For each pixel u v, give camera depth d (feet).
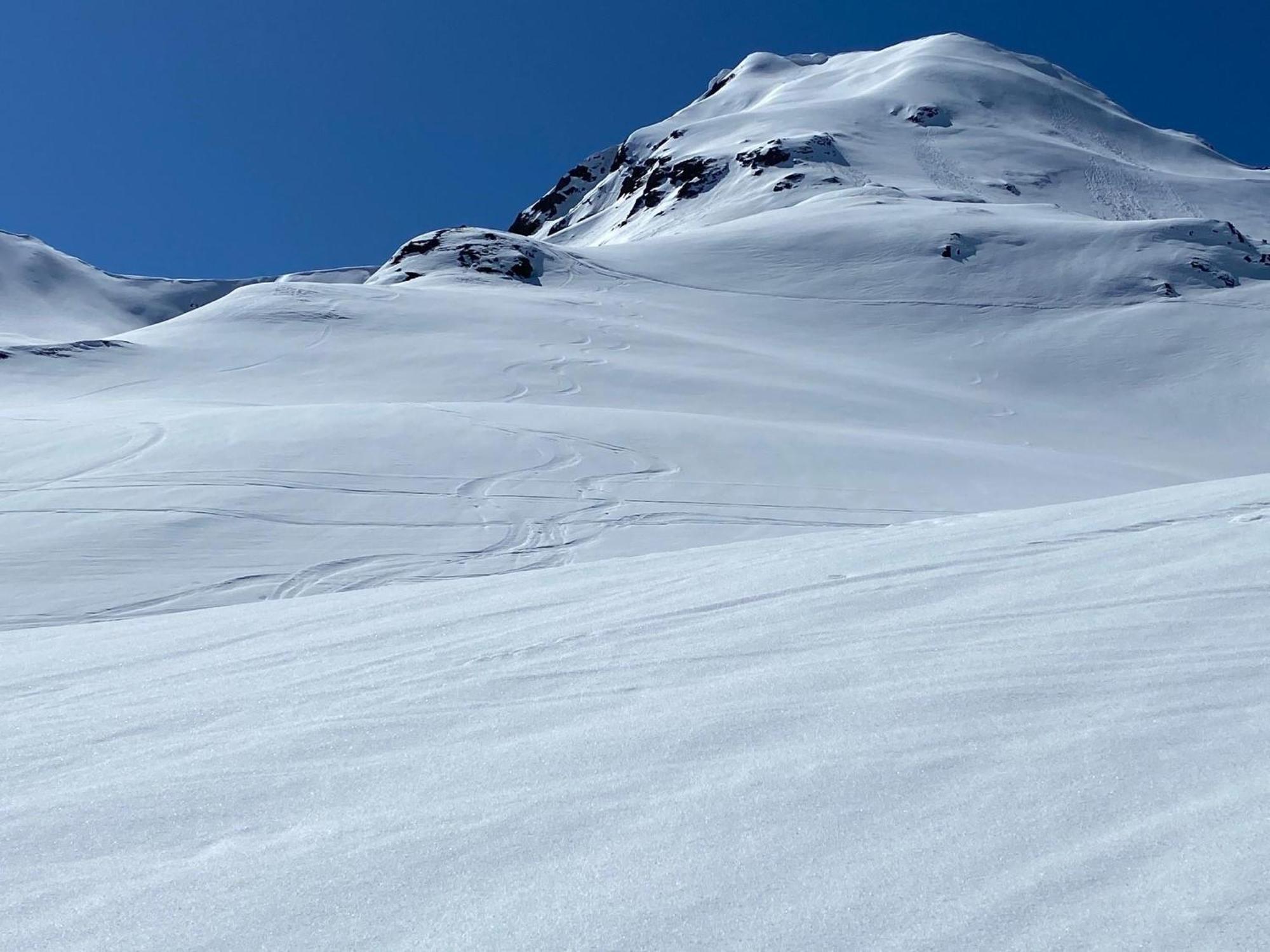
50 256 585.63
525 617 16.06
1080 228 219.61
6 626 34.63
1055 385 150.92
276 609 21.11
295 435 64.23
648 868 6.63
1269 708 8.32
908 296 189.16
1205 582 12.70
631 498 55.52
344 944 6.15
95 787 9.39
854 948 5.56
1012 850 6.40
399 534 46.78
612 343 141.90
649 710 10.14
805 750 8.42
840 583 15.47
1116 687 9.23
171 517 47.32
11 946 6.47
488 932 6.10
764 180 353.31
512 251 216.95
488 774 8.70
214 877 7.18
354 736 10.30
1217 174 415.64
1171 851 6.15
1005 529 18.95
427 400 108.58
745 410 108.88
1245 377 150.92
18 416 83.05
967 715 8.89
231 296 161.27
